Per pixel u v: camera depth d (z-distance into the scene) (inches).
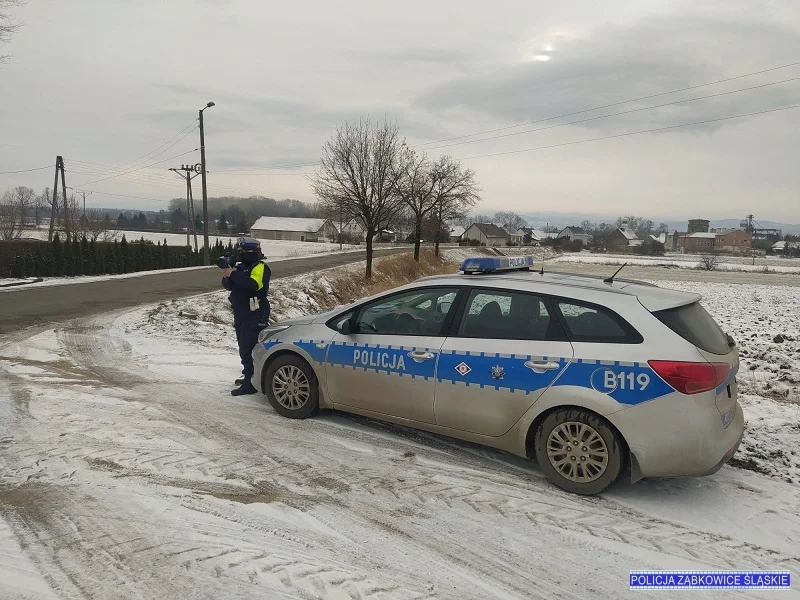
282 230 3956.7
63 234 1831.9
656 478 169.9
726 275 1839.3
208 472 162.2
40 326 422.0
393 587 112.9
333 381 201.9
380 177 1042.7
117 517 134.3
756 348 431.2
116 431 191.8
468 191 1528.1
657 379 144.9
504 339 167.6
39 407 215.9
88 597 105.0
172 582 110.5
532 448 167.8
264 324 245.3
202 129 1342.3
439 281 186.9
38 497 142.6
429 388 178.2
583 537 135.6
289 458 175.3
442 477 165.3
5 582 108.3
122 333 401.1
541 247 3941.9
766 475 176.2
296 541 128.0
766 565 126.3
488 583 116.5
